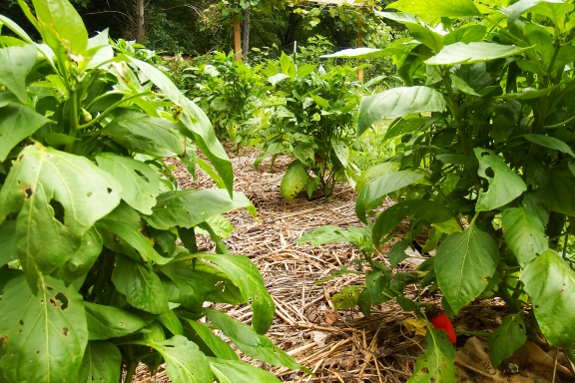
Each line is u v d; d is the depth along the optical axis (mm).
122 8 19719
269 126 4785
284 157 6645
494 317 2078
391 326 2105
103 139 1087
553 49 1391
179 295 1098
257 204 4375
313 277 2717
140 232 1069
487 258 1392
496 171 1292
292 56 7746
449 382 1502
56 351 782
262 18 21547
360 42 9977
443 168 1977
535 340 1784
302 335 2088
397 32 13414
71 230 726
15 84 815
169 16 21781
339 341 2012
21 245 709
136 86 1275
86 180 769
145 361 1199
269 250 3172
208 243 3316
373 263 1910
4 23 922
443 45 1500
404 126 1949
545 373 1669
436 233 2281
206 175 5562
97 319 912
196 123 998
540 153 1506
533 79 1672
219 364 1047
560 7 1255
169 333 1170
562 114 1539
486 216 1618
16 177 736
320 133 4391
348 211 4082
